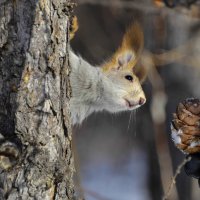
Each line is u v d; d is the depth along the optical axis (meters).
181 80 11.64
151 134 12.66
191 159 5.13
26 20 4.96
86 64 8.09
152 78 10.82
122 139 18.20
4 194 4.82
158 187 12.55
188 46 11.40
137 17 12.09
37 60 5.01
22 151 4.89
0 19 4.90
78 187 7.10
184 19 11.45
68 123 5.28
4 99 4.91
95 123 18.14
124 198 16.44
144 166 17.89
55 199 5.10
